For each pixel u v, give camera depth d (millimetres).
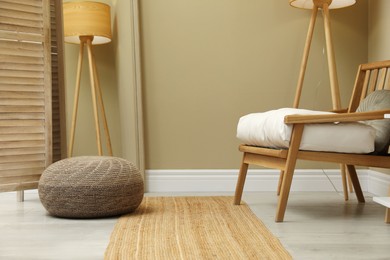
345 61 3793
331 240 2139
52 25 3412
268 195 3535
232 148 3797
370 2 3752
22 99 3074
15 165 3066
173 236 2182
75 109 4102
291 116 2424
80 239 2189
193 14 3787
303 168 3787
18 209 3025
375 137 2670
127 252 1905
